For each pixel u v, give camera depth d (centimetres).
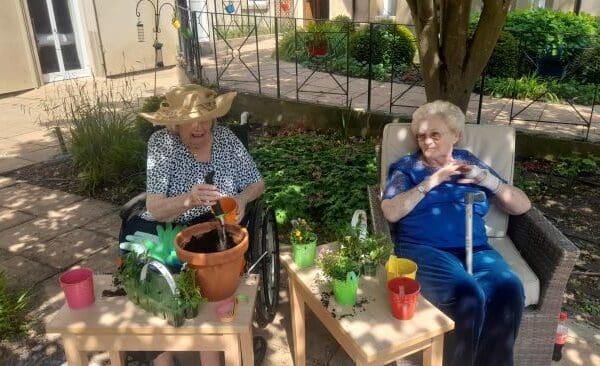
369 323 193
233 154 267
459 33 343
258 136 629
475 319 219
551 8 1009
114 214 436
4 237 397
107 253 370
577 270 336
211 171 257
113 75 1114
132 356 246
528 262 254
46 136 682
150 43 1177
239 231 210
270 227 288
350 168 473
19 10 938
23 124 747
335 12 1361
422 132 262
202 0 1231
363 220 234
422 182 256
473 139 290
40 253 371
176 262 227
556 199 443
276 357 262
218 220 209
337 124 617
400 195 261
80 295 200
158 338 197
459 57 349
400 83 809
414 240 263
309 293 216
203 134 249
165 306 190
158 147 253
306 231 237
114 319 196
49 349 270
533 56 812
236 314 198
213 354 228
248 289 215
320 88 766
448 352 226
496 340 226
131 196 472
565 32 803
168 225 240
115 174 496
